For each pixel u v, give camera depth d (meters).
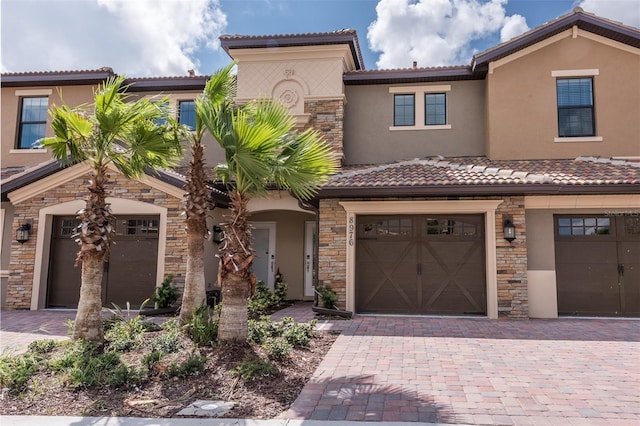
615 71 14.91
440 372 7.33
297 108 15.91
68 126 8.54
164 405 6.05
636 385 6.64
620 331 10.55
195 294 9.75
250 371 6.91
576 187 11.98
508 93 15.27
